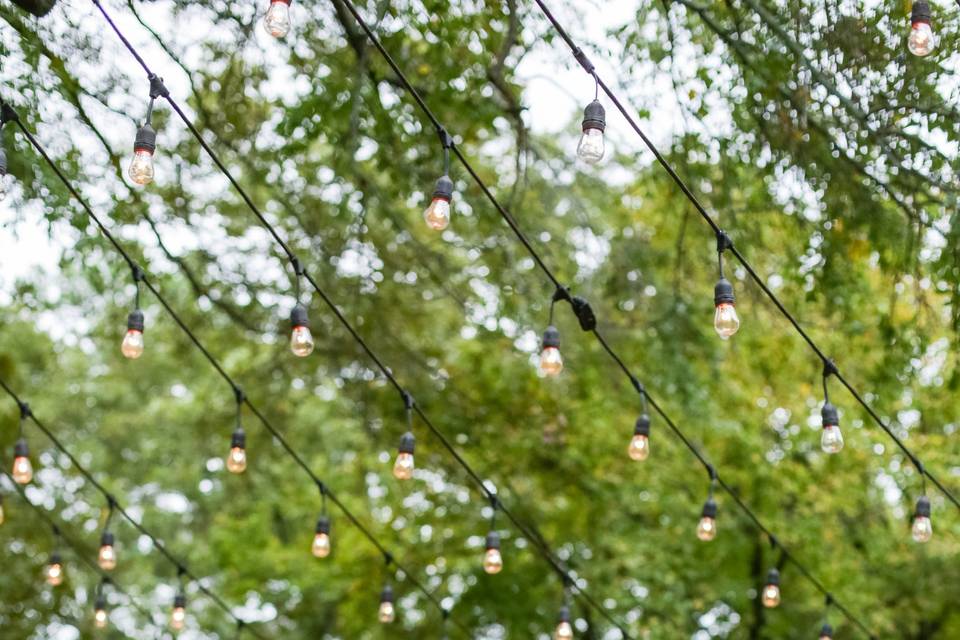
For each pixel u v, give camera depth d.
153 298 14.55
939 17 8.00
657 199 11.98
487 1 8.89
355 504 17.77
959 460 12.75
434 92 9.75
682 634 14.82
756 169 9.43
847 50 8.16
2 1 8.05
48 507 19.84
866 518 14.83
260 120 10.30
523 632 15.31
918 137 8.30
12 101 8.47
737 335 12.66
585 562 15.35
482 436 13.83
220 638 20.66
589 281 12.53
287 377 13.91
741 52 8.54
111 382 21.59
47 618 15.84
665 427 14.36
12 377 16.36
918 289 9.30
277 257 11.87
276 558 17.77
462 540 15.57
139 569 21.14
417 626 16.69
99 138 8.93
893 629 14.88
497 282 12.36
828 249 9.34
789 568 14.94
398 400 13.43
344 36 9.30
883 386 10.05
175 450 21.77
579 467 14.30
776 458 14.38
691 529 14.60
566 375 13.74
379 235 12.06
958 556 14.21
